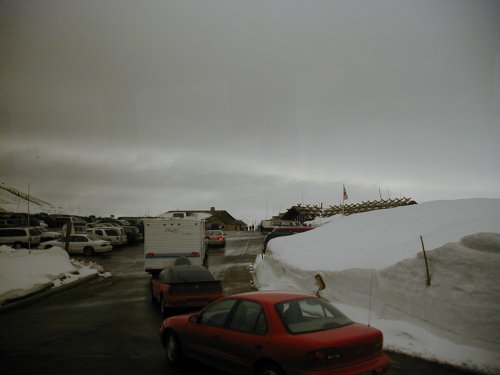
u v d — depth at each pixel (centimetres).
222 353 565
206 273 1187
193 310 1123
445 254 777
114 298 1393
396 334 769
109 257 2827
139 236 4066
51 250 2089
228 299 605
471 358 641
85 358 712
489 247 739
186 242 1866
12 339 849
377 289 892
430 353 682
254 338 519
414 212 1547
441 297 748
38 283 1472
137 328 954
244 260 2592
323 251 1395
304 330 497
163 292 1120
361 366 471
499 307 669
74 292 1525
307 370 449
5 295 1262
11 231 2883
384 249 1069
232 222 8338
